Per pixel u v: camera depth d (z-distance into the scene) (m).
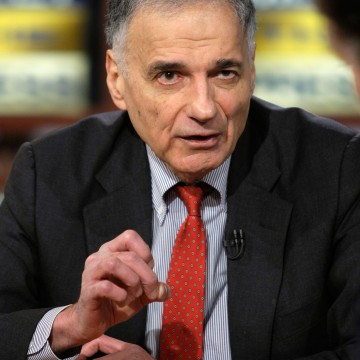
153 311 4.69
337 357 4.35
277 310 4.62
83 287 4.16
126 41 4.45
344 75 11.08
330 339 4.66
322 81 11.16
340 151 4.89
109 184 4.98
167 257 4.77
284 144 5.03
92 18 11.17
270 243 4.73
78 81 11.29
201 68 4.25
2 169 11.12
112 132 5.16
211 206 4.85
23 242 4.96
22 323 4.47
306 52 11.14
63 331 4.37
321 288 4.66
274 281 4.63
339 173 4.80
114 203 4.92
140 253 4.17
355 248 4.64
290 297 4.62
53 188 5.01
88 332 4.29
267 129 5.11
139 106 4.48
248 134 5.09
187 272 4.62
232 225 4.79
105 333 4.71
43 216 4.94
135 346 4.54
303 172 4.89
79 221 4.93
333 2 2.59
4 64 11.30
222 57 4.25
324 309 4.73
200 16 4.21
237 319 4.61
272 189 4.88
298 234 4.74
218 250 4.76
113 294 4.02
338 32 2.64
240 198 4.84
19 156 5.18
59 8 11.20
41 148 5.18
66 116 11.30
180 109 4.33
